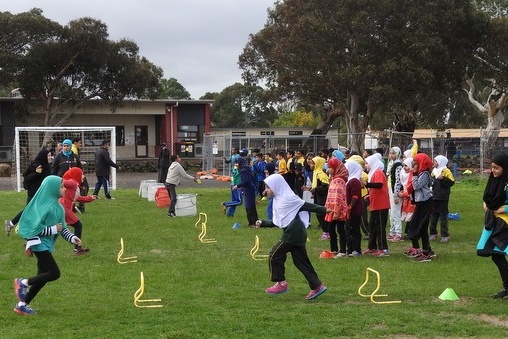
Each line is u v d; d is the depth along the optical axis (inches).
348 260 455.8
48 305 326.6
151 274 403.9
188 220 671.1
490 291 355.9
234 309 319.0
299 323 291.7
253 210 627.8
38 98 1776.6
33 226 303.3
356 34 1521.9
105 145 888.3
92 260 451.8
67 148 698.8
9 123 1775.3
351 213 467.8
